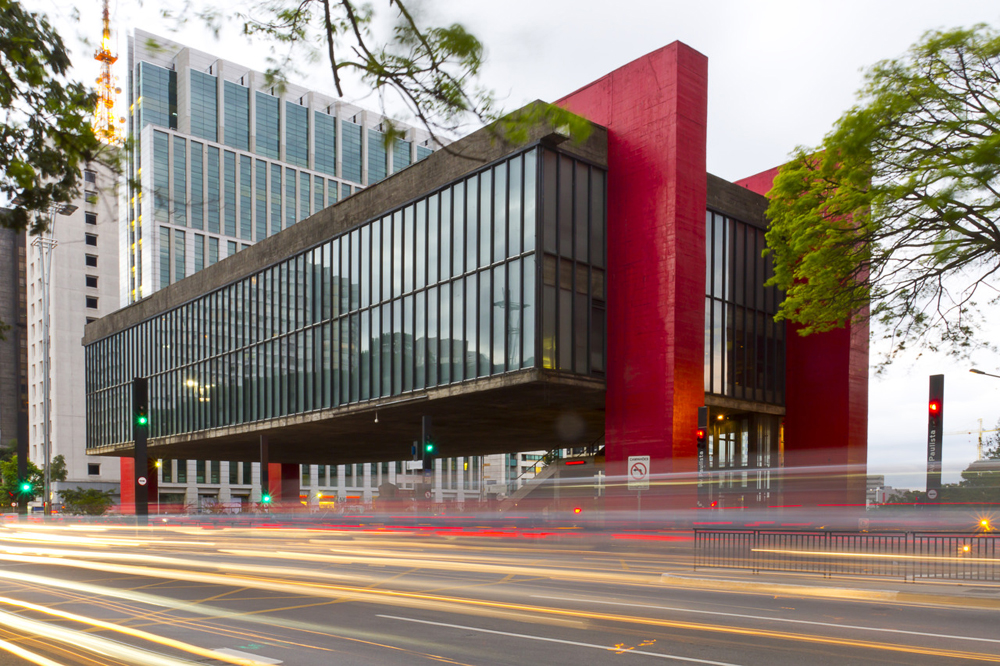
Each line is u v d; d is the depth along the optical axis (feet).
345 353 135.54
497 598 41.96
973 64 59.36
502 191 106.63
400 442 185.57
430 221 119.34
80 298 336.90
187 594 45.01
